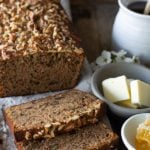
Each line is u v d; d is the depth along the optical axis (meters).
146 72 0.57
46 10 0.59
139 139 0.48
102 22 0.72
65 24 0.58
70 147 0.49
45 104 0.53
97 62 0.61
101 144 0.49
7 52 0.51
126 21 0.61
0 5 0.59
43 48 0.52
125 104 0.53
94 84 0.54
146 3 0.64
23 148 0.47
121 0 0.62
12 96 0.54
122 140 0.50
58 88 0.56
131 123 0.50
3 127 0.51
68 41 0.54
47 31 0.55
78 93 0.55
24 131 0.47
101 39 0.69
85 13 0.74
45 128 0.48
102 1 0.77
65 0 0.69
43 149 0.48
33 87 0.55
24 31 0.55
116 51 0.64
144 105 0.53
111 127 0.52
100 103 0.51
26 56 0.52
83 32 0.70
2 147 0.48
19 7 0.59
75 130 0.50
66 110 0.51
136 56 0.61
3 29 0.55
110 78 0.55
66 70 0.54
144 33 0.60
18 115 0.50
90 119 0.51
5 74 0.52
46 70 0.54
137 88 0.53
